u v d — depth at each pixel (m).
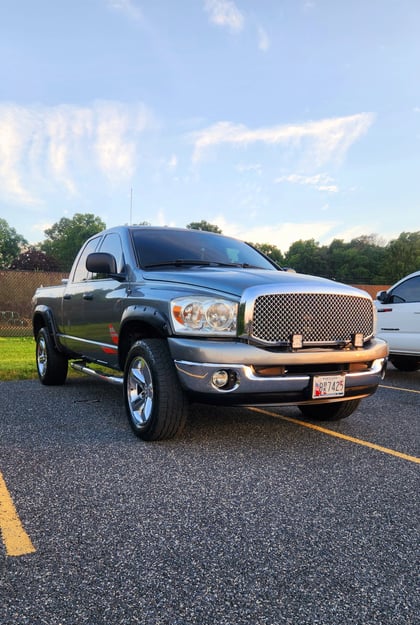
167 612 1.83
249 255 5.49
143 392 4.09
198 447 3.89
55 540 2.37
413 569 2.16
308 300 3.77
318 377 3.75
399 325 7.97
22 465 3.43
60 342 6.42
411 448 3.98
